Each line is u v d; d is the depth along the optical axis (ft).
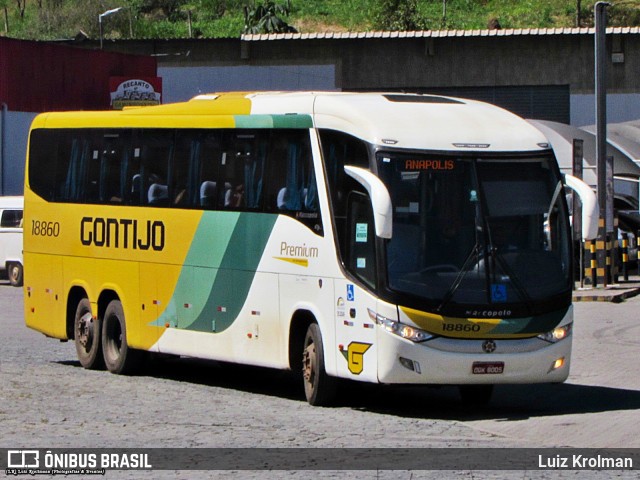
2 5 460.96
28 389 67.92
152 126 74.79
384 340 56.39
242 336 66.74
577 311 115.34
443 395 68.49
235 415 58.44
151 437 51.52
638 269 157.99
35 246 85.35
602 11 134.62
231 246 67.51
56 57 201.46
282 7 392.68
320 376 60.90
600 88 135.33
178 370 80.59
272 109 65.67
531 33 227.81
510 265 57.77
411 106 61.00
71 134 82.17
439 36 229.86
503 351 57.16
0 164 190.60
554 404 63.10
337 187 60.03
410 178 57.47
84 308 80.59
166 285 72.64
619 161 177.78
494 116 61.46
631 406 61.62
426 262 56.90
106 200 78.18
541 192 59.26
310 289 61.31
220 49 240.12
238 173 67.56
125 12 411.95
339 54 236.22
